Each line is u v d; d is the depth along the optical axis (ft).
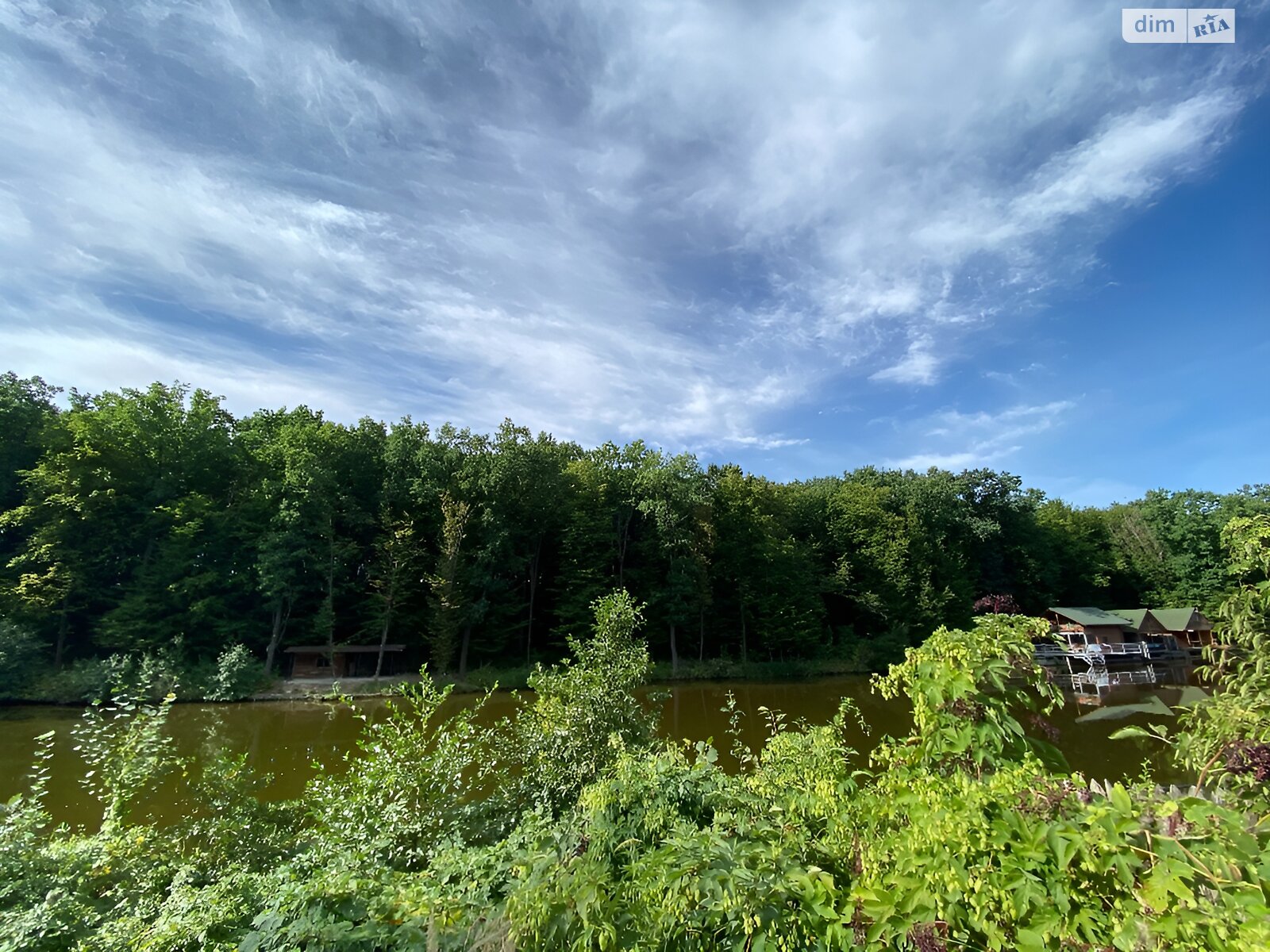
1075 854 6.38
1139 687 116.06
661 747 26.22
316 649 113.39
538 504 142.31
